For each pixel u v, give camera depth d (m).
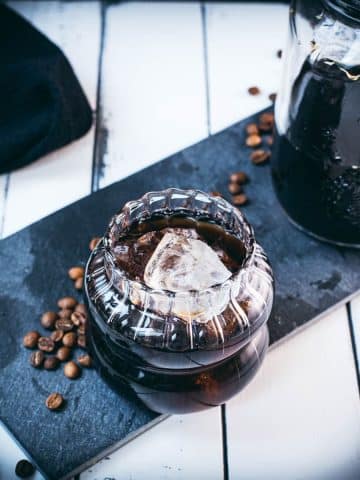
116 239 0.51
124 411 0.55
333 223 0.61
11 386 0.56
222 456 0.54
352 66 0.55
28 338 0.57
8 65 0.69
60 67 0.69
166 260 0.49
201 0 0.82
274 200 0.66
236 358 0.51
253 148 0.70
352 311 0.61
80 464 0.53
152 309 0.48
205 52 0.78
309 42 0.57
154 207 0.53
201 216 0.53
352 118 0.55
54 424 0.54
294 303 0.60
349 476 0.54
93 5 0.81
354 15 0.54
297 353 0.59
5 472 0.54
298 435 0.55
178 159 0.68
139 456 0.54
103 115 0.73
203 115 0.73
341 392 0.57
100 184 0.68
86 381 0.56
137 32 0.79
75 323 0.58
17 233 0.63
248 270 0.48
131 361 0.50
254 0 0.82
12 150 0.67
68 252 0.63
